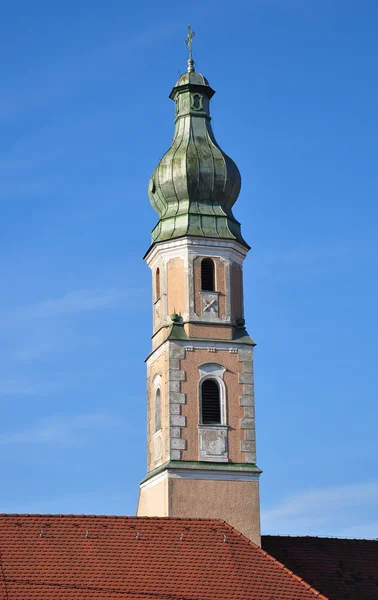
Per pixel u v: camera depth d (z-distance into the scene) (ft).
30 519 222.48
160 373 256.52
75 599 205.87
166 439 249.55
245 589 214.90
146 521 227.81
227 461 249.34
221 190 262.67
